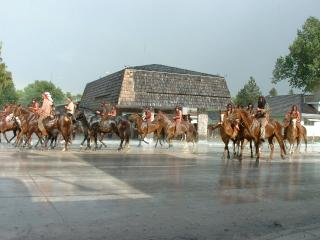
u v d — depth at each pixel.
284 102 68.25
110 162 16.09
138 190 10.16
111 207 8.27
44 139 24.25
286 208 8.93
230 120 19.02
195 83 39.19
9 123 24.22
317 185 12.15
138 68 38.12
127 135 23.03
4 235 6.22
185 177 12.71
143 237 6.48
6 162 14.74
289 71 66.06
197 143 32.97
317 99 65.69
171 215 7.89
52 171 12.80
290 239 6.55
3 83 68.19
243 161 18.61
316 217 8.23
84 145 25.86
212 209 8.52
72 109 23.17
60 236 6.30
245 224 7.52
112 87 38.31
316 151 29.03
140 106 35.94
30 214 7.44
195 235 6.72
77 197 9.03
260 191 10.77
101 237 6.37
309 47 60.94
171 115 37.88
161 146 27.67
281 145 20.58
